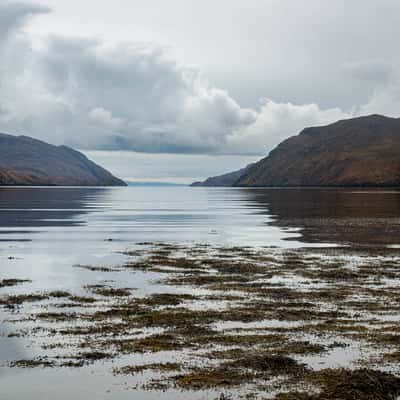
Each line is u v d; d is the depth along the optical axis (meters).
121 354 19.39
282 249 50.34
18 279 35.00
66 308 26.55
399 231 67.12
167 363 18.42
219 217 98.69
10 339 21.20
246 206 142.00
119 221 88.50
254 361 18.33
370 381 16.50
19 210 118.88
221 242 56.97
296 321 23.88
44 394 16.19
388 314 25.22
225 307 26.69
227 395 15.86
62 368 18.09
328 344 20.48
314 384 16.55
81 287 32.22
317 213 105.94
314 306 26.91
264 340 20.95
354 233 65.25
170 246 53.47
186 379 17.06
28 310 26.09
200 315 24.97
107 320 24.14
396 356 19.09
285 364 18.19
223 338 21.22
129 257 45.50
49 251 49.53
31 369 18.02
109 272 37.78
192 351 19.66
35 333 22.02
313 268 38.97
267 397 15.67
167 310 26.05
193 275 36.28
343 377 17.02
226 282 33.66
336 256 45.28
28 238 61.00
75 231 69.94
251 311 25.77
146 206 144.62
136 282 33.81
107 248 51.84
